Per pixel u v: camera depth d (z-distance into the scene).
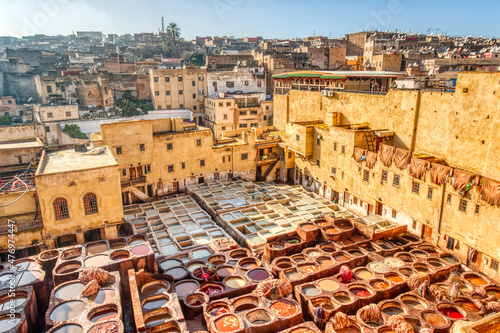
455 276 29.62
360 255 33.22
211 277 30.16
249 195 49.28
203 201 47.28
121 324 22.47
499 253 29.08
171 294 26.70
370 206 42.53
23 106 86.00
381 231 35.62
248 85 90.69
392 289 28.36
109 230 35.81
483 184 29.58
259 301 26.88
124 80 90.12
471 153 33.41
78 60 119.00
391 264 31.70
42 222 33.12
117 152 47.06
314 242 36.22
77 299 24.95
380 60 84.00
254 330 23.97
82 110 78.88
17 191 33.88
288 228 40.00
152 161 49.81
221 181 55.22
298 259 33.00
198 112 88.25
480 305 26.38
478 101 32.38
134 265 29.72
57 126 67.38
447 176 32.66
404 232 37.34
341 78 51.19
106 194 34.94
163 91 84.19
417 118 39.06
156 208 45.62
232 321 24.61
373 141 43.41
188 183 53.50
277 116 65.62
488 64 58.66
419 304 27.17
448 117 35.47
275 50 113.12
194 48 150.00
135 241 34.75
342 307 26.20
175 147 51.25
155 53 143.88
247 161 57.47
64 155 40.00
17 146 42.47
